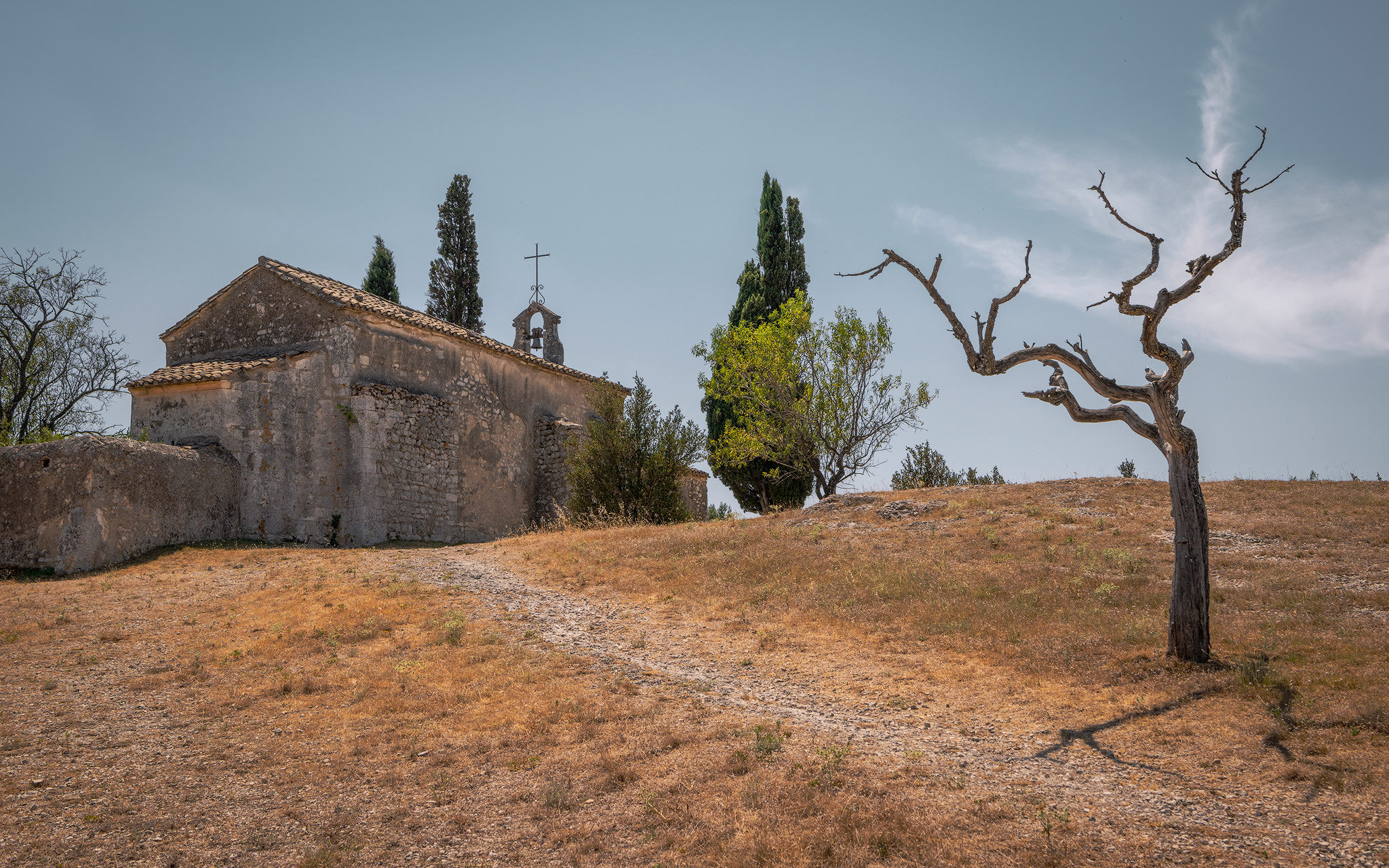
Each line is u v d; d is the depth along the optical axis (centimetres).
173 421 2211
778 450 2997
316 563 1756
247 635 1198
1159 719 788
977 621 1146
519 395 3008
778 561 1576
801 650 1109
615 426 2542
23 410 2947
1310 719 730
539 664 1045
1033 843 564
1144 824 591
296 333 2402
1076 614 1137
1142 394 952
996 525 1770
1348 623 1009
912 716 855
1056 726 805
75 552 1705
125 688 976
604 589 1502
